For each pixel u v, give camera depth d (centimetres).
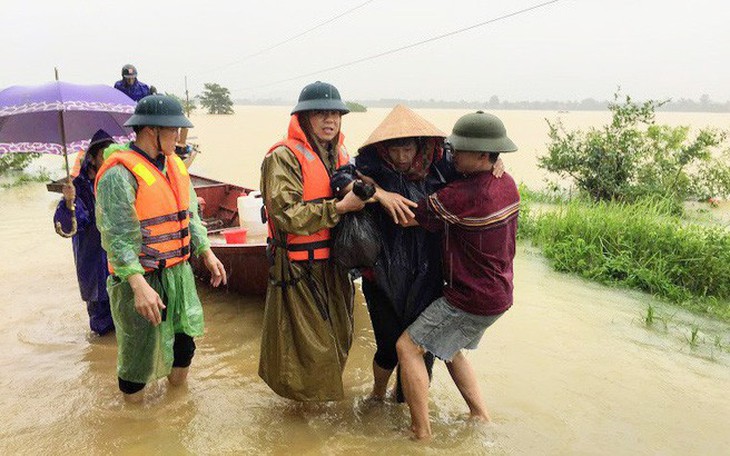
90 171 468
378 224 333
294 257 336
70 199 449
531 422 364
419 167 329
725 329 516
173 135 346
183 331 372
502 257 314
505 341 482
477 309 314
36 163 1580
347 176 323
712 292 602
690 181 1099
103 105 494
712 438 351
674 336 498
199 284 607
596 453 334
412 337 330
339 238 323
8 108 471
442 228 313
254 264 533
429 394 395
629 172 1073
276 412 371
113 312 352
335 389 347
